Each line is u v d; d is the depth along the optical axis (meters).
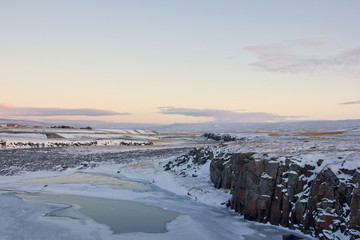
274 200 26.11
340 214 21.33
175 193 37.47
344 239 20.02
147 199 33.84
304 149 32.88
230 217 27.88
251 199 27.28
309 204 23.41
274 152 31.28
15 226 23.30
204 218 27.11
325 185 22.69
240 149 38.34
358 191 20.42
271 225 25.56
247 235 22.97
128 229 23.64
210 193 35.59
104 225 24.42
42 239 21.00
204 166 47.03
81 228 23.48
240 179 29.92
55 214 26.92
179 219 26.52
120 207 30.12
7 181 41.19
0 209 27.56
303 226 23.23
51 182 41.78
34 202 30.70
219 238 22.25
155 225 24.75
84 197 33.94
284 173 26.61
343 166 23.14
